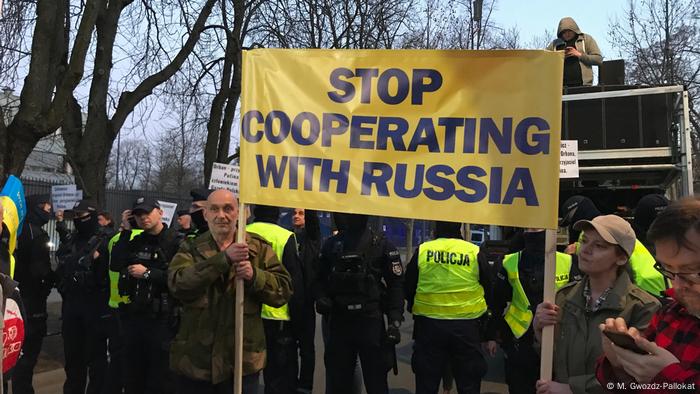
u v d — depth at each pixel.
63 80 6.59
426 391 4.38
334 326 4.26
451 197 2.73
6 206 3.27
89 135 8.80
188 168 41.28
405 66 2.87
